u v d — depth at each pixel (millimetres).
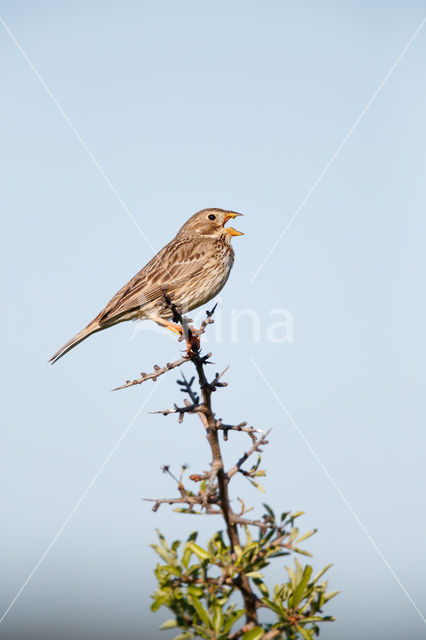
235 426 7715
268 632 6566
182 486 7297
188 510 7012
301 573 6750
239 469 7312
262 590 6816
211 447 7812
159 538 6805
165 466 7293
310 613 6695
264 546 6852
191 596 6480
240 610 6680
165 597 6602
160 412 8047
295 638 6785
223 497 7090
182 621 6562
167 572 6832
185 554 6836
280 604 6828
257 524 6883
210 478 6895
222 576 6566
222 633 6418
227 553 6820
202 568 6543
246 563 6598
